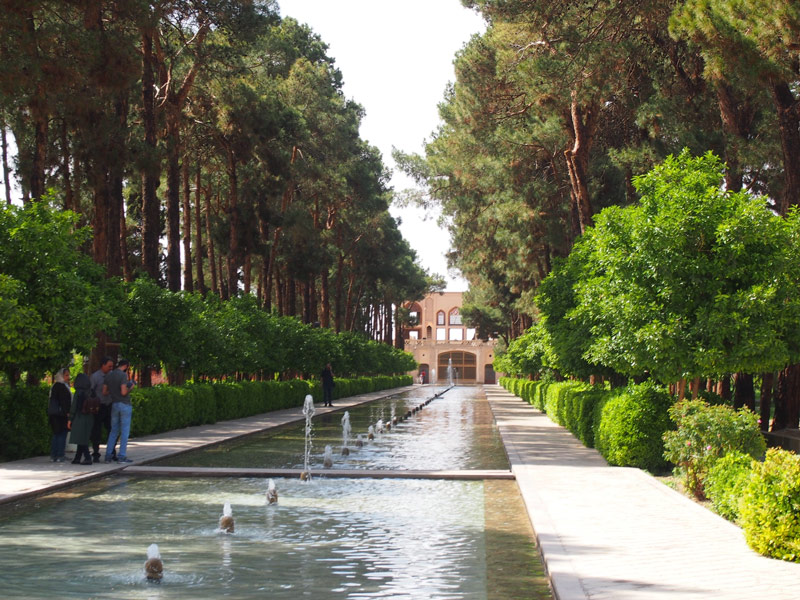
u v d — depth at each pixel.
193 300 21.45
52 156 26.78
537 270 37.12
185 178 33.09
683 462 10.59
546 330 20.69
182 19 26.12
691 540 7.29
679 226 12.79
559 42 20.34
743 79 13.97
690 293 12.91
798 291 12.85
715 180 13.64
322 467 13.97
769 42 12.94
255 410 27.67
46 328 13.84
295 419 25.52
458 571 6.66
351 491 11.31
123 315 19.48
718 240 12.67
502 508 9.84
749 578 5.88
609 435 13.41
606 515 8.59
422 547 7.58
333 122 40.78
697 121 20.55
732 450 10.19
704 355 12.33
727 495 8.86
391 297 74.62
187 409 21.02
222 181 40.47
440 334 110.25
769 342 12.12
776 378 17.12
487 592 5.98
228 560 7.02
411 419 28.84
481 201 34.81
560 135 25.34
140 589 6.04
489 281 50.50
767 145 17.89
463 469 13.63
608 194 26.53
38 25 19.62
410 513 9.48
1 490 10.40
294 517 9.17
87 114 20.22
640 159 21.23
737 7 12.96
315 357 36.06
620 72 20.78
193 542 7.76
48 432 14.49
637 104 23.05
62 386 13.49
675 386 20.45
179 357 20.95
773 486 6.72
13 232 14.36
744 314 12.48
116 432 13.64
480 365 103.81
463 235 38.53
